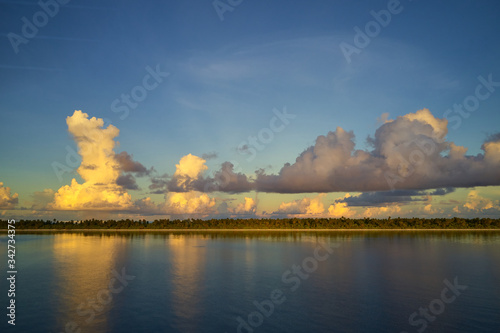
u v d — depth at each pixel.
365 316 39.31
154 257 94.19
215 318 38.44
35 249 117.31
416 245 134.62
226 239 173.75
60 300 46.28
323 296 48.59
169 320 37.78
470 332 34.28
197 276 64.62
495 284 56.81
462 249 117.50
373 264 80.44
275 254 101.81
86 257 94.31
